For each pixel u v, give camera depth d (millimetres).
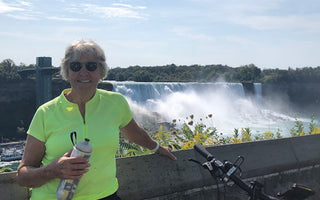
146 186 3562
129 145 5004
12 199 2891
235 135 6641
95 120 2639
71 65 2549
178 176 3814
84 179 2580
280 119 93625
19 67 108250
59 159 2287
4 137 90062
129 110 2912
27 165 2494
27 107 101750
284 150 4809
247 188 2486
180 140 6156
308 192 2418
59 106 2604
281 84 133375
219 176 2615
